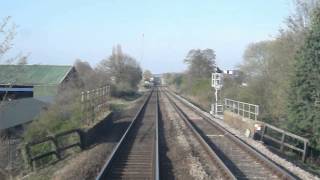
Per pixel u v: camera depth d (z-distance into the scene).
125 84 107.50
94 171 18.94
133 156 23.02
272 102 40.09
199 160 22.17
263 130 30.84
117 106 65.62
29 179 18.38
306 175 18.89
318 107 28.64
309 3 38.75
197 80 108.62
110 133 33.38
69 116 32.31
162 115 50.84
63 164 21.17
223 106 52.56
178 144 27.61
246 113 40.12
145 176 18.23
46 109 38.59
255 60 59.16
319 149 27.91
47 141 22.72
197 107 64.75
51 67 70.44
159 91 156.00
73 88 51.44
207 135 33.03
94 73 70.38
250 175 18.89
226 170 18.84
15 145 25.81
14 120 37.97
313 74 29.31
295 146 28.38
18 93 63.00
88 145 26.56
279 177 18.42
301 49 30.39
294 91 30.03
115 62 114.38
